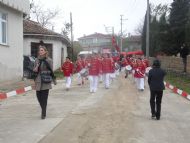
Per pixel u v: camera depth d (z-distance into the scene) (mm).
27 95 18719
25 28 36188
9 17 24781
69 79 21438
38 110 14016
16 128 10883
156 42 45281
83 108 14570
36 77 12180
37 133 10273
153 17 56812
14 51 25656
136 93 20438
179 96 19531
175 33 37469
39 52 12102
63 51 45156
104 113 13453
